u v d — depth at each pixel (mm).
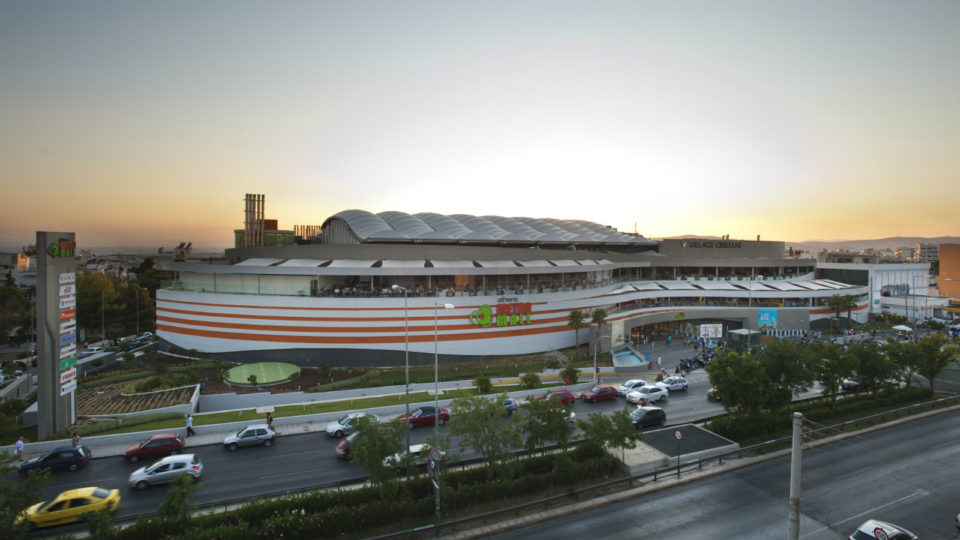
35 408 45156
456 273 69188
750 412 42062
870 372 49094
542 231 118125
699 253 114938
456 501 29484
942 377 58969
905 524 28375
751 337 75875
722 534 27203
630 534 27250
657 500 31203
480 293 73375
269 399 53156
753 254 116688
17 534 23438
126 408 48531
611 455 35094
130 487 33031
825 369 46406
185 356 71812
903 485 33125
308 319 66750
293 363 66938
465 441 31688
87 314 91562
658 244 115438
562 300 77875
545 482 31953
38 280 41469
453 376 62531
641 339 89750
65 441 40250
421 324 68312
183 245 108062
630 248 117750
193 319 71125
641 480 33750
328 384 58188
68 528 28016
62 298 42969
